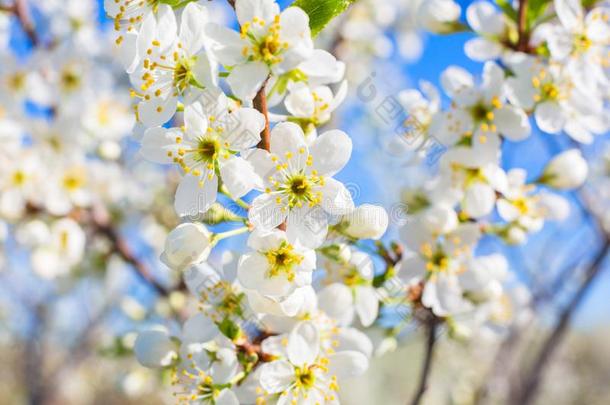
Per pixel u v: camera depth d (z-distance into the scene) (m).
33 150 0.40
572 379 0.95
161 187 0.50
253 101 0.23
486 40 0.28
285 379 0.24
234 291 0.25
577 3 0.27
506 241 0.29
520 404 0.40
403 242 0.28
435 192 0.28
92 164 0.42
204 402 0.25
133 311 0.37
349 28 0.57
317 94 0.24
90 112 0.42
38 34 0.41
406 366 0.86
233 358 0.24
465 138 0.28
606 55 0.28
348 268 0.27
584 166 0.29
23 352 0.90
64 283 0.55
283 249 0.23
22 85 0.40
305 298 0.25
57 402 0.88
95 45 0.42
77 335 0.84
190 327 0.25
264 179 0.23
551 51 0.27
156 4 0.24
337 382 0.25
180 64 0.23
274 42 0.23
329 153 0.23
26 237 0.40
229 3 0.24
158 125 0.23
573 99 0.28
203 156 0.23
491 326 0.32
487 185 0.28
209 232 0.24
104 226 0.42
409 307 0.29
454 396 0.48
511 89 0.27
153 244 0.48
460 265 0.29
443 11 0.30
